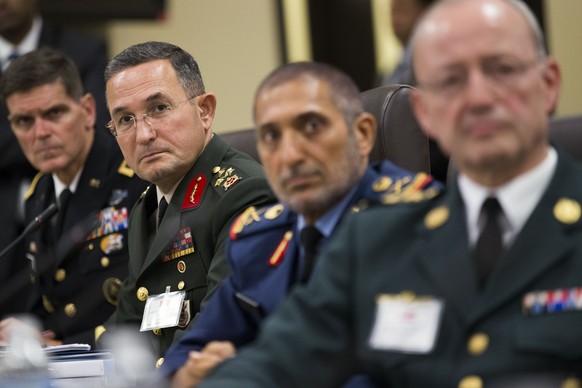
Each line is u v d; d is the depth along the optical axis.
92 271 7.80
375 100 6.76
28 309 8.05
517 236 3.76
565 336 3.56
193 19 14.20
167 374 5.21
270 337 4.12
